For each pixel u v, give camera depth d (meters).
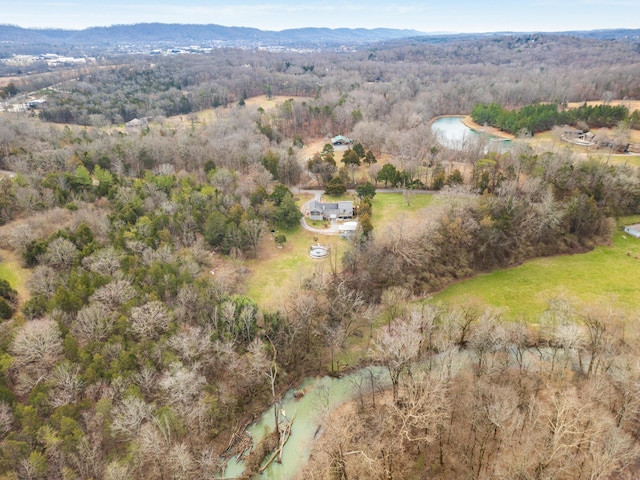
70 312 64.75
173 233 93.00
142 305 65.50
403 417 51.62
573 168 111.50
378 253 87.19
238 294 75.44
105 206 101.31
